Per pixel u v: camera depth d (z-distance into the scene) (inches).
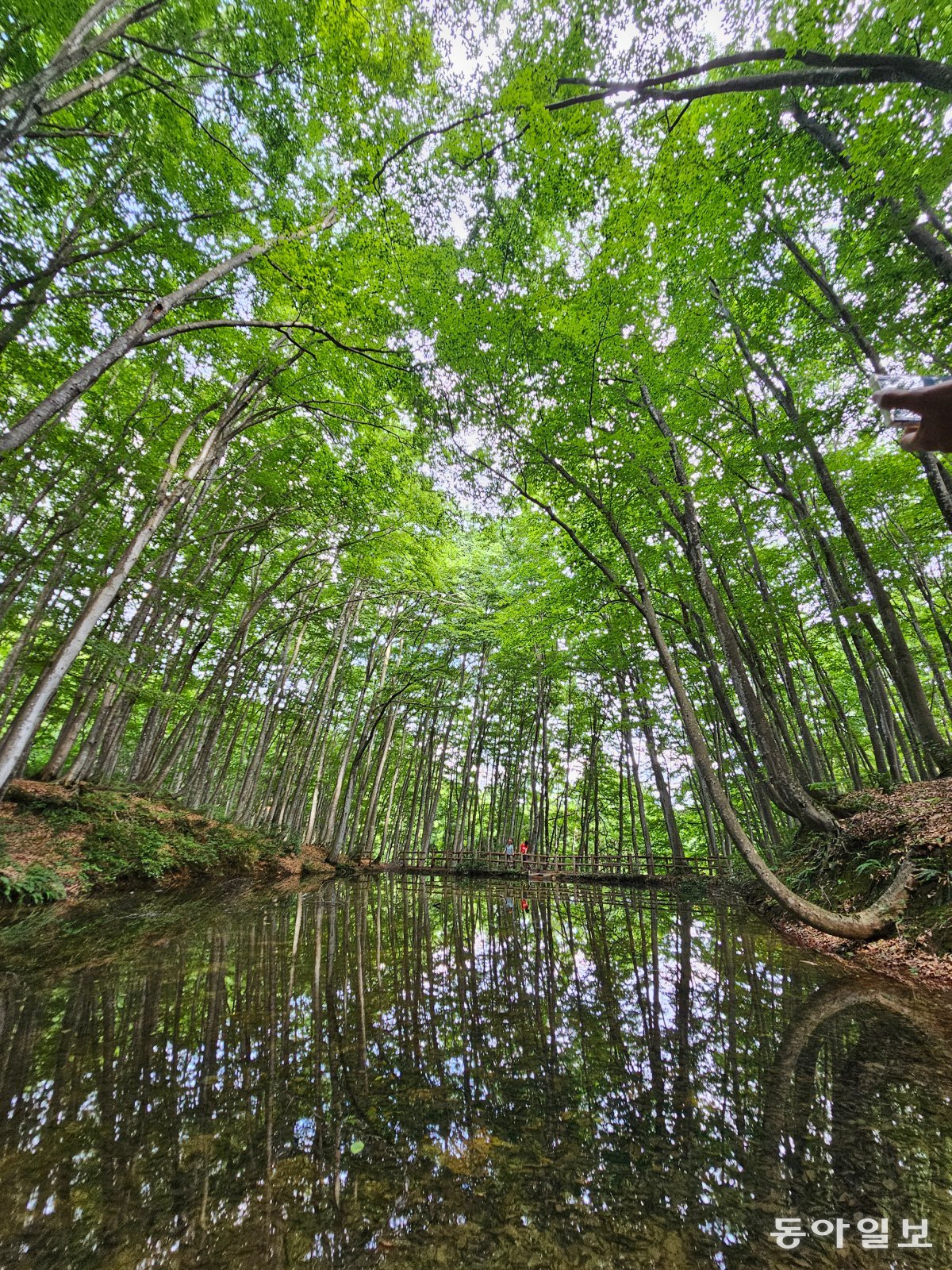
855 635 385.4
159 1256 71.0
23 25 219.9
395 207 281.1
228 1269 68.7
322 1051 140.1
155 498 367.6
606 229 272.7
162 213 299.6
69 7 216.7
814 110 227.0
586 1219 79.3
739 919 367.2
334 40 241.1
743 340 390.3
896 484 384.8
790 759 487.5
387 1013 170.1
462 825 952.3
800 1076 126.2
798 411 385.7
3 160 187.2
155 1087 118.6
